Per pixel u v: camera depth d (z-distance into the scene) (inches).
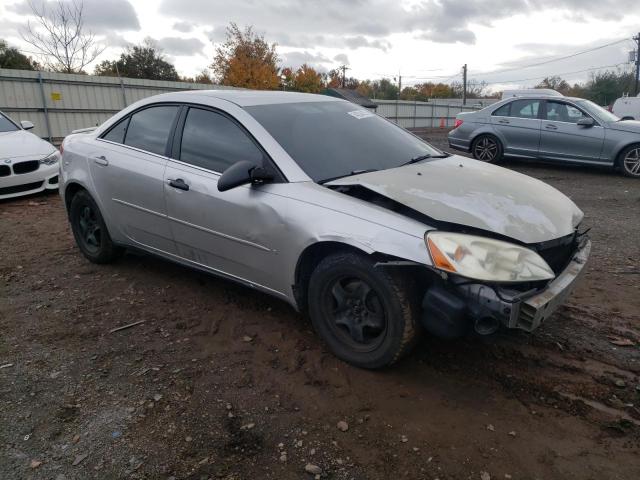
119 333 138.8
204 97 151.5
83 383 115.5
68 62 952.3
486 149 449.4
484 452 93.9
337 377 117.8
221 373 119.6
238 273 139.9
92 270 185.6
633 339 133.1
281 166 128.4
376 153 145.3
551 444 95.8
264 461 92.2
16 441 97.2
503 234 105.8
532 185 136.6
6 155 303.6
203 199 139.1
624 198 314.5
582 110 402.0
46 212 282.7
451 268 100.3
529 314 100.2
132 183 158.7
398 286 109.0
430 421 102.7
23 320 146.8
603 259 196.7
